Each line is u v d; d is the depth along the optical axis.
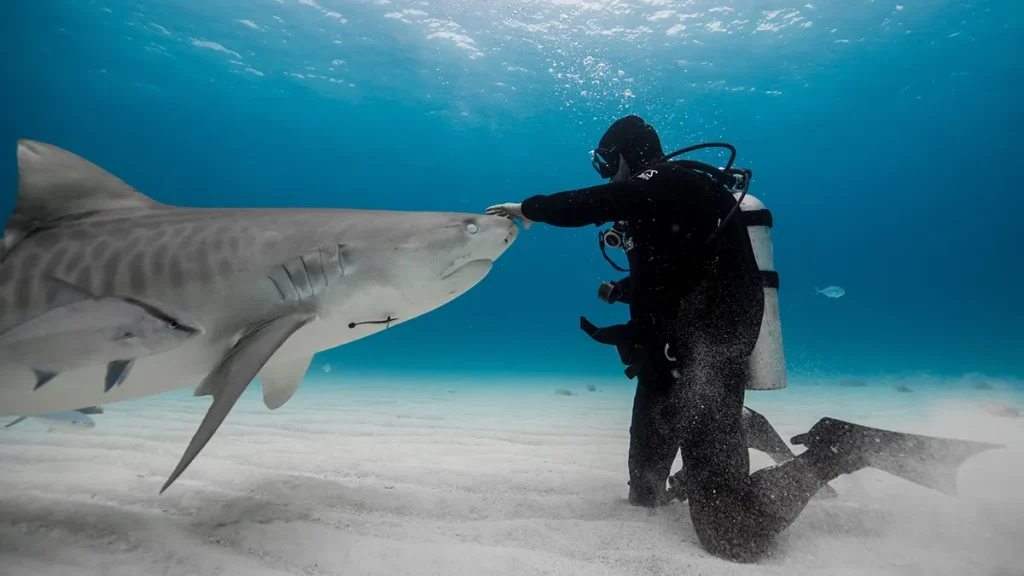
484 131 39.16
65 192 2.04
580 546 1.95
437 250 2.15
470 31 23.80
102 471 2.95
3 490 2.44
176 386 2.04
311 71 28.92
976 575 1.64
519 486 2.87
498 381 12.17
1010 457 3.51
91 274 1.91
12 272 1.89
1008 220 60.44
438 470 3.15
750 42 23.06
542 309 70.19
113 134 40.88
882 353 27.75
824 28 22.36
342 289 2.07
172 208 2.19
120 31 25.20
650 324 2.30
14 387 1.79
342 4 22.50
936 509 2.33
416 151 43.91
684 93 28.03
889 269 76.00
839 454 2.06
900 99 31.52
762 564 1.78
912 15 21.98
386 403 7.17
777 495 1.97
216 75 29.88
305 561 1.71
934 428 5.10
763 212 2.74
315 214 2.19
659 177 2.15
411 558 1.75
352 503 2.43
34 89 32.47
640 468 2.47
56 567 1.55
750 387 2.69
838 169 45.91
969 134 38.72
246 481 2.75
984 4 21.55
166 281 1.91
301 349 2.16
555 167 46.28
